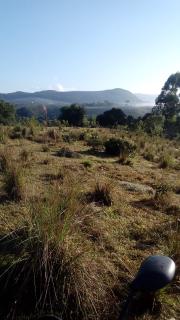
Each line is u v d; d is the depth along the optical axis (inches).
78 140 644.1
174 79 2396.7
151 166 473.4
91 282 141.6
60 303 136.9
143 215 246.1
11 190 247.1
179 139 1136.8
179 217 246.8
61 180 294.0
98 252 178.5
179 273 166.6
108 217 231.0
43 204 166.1
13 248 160.1
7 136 587.8
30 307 137.1
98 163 434.9
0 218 205.3
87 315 135.9
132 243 199.5
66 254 143.4
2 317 132.6
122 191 302.0
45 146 490.3
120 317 87.5
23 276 142.8
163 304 146.9
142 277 86.7
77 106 1507.1
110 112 1761.8
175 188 332.2
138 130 973.8
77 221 162.1
